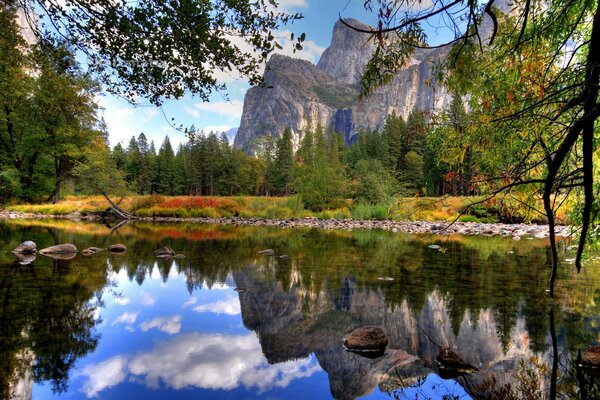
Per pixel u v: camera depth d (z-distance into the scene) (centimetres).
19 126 2884
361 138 8825
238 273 982
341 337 545
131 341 509
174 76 394
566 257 1233
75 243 1485
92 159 3219
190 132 425
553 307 675
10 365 420
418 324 597
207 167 7975
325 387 395
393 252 1365
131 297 732
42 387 375
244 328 581
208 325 589
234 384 397
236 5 342
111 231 2041
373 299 739
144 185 7794
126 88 405
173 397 366
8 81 754
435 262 1148
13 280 823
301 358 473
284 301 728
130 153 8231
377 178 3456
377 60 269
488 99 338
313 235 2012
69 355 454
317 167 3747
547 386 396
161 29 342
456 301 718
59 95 593
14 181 2950
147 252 1302
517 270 1020
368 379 415
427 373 432
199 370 430
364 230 2361
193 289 813
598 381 406
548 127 300
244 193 8069
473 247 1509
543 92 288
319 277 937
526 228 2341
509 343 513
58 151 3036
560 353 480
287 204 3659
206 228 2402
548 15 320
